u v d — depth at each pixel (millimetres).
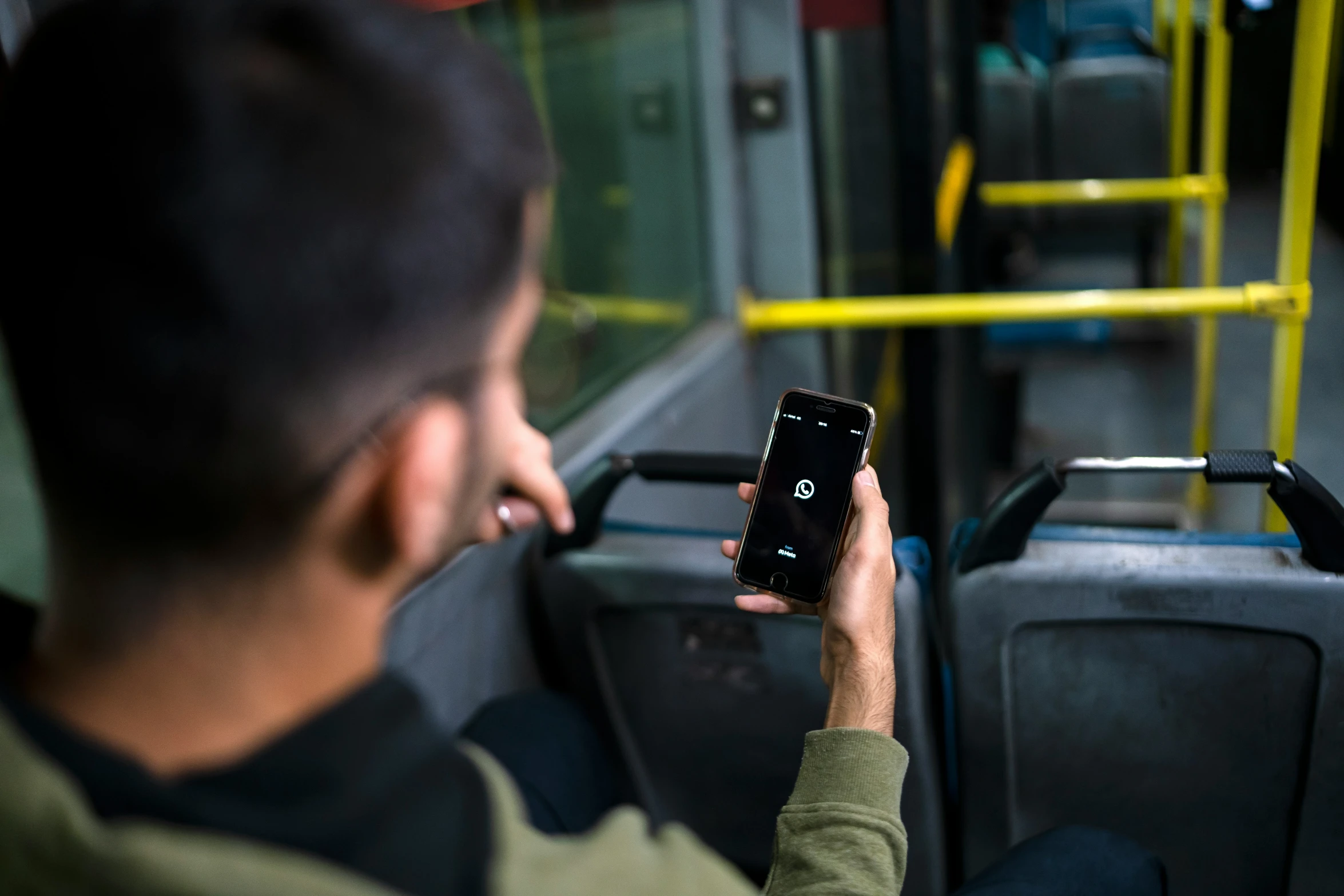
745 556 1013
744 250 2664
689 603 1308
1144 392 3611
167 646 387
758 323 2633
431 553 420
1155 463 1120
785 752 1388
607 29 2219
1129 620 1185
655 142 2443
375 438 378
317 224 344
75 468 365
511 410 445
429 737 420
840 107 2531
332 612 409
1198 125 4227
